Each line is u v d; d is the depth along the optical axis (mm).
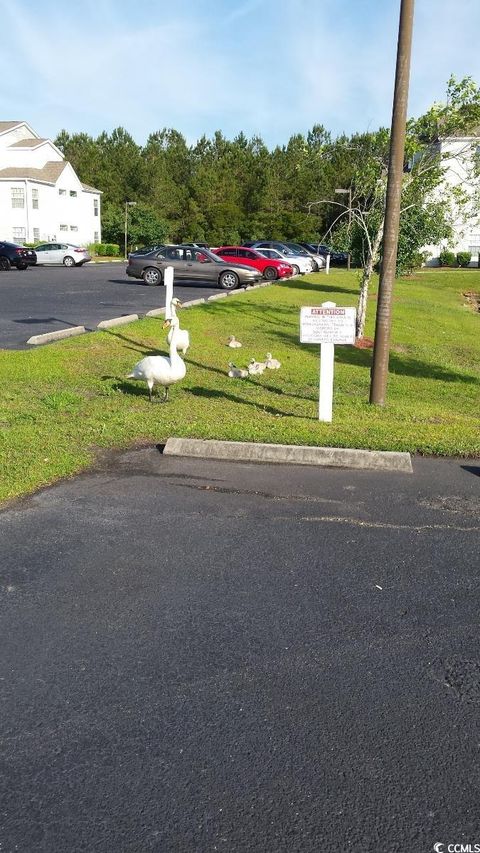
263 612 4066
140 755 2910
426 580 4516
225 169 78438
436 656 3680
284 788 2738
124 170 75438
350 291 28531
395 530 5297
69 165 57344
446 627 3967
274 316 19297
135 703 3242
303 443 7207
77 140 88125
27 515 5391
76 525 5230
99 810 2625
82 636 3787
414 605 4199
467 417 9422
